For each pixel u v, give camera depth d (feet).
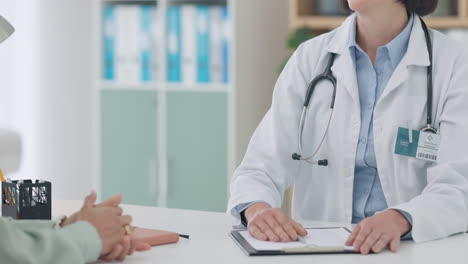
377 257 4.95
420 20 6.66
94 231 4.60
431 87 6.39
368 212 6.63
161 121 13.60
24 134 15.21
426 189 5.97
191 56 13.28
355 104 6.59
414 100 6.45
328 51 6.88
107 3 13.64
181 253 5.02
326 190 6.82
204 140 13.33
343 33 6.86
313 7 13.10
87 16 15.14
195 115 13.34
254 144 6.94
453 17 12.00
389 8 6.46
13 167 12.76
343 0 7.25
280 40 13.98
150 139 13.69
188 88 13.34
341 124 6.66
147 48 13.55
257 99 13.67
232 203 6.17
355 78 6.63
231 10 12.91
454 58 6.41
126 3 13.57
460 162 5.90
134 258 4.89
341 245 5.18
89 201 4.91
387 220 5.36
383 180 6.50
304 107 6.84
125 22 13.58
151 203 13.82
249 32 13.30
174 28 13.32
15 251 4.27
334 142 6.70
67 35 15.21
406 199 6.48
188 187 13.55
